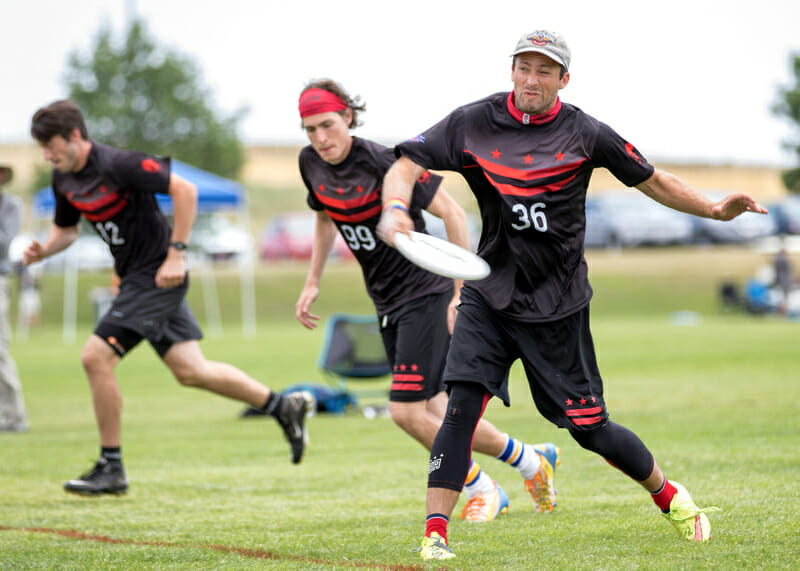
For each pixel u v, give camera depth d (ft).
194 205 65.51
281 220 444.14
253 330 298.15
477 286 46.09
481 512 54.39
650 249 456.04
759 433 83.30
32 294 322.75
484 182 44.75
